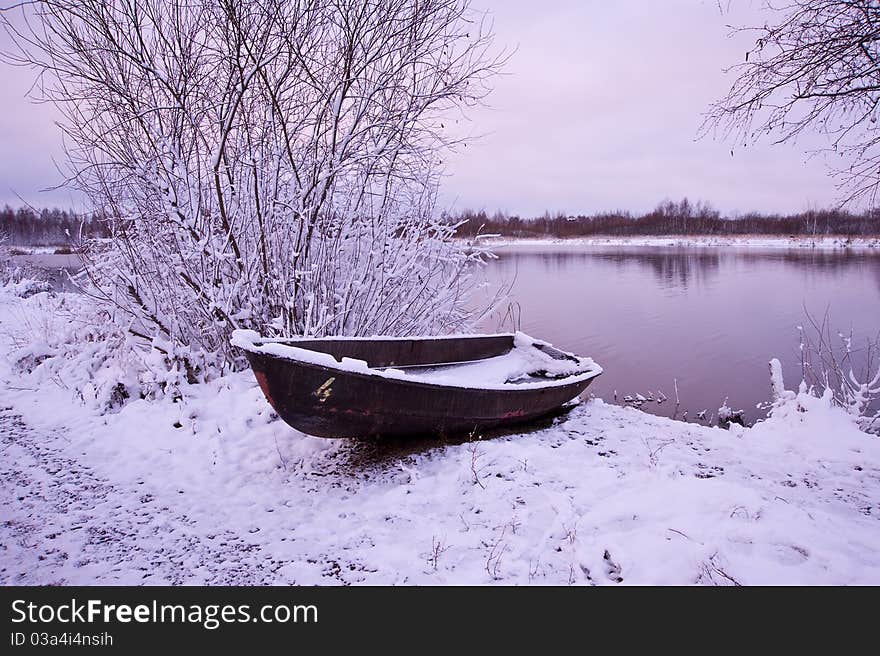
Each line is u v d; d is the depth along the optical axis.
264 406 6.34
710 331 18.25
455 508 4.31
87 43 7.05
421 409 5.29
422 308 9.01
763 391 12.05
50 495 4.65
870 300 23.08
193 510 4.49
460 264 9.35
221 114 7.40
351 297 8.02
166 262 7.70
